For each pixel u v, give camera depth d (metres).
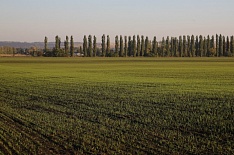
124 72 69.75
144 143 14.87
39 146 14.47
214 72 67.81
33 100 29.20
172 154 13.23
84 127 18.27
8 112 23.27
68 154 13.34
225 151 13.62
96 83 44.53
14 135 16.44
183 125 18.55
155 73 66.19
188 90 35.72
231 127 17.86
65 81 47.97
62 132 17.06
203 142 14.98
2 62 122.25
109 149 13.96
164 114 21.92
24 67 90.50
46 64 108.19
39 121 19.92
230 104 26.00
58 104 26.80
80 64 107.69
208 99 28.86
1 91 36.19
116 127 18.23
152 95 31.53
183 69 79.38
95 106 25.45
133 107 24.77
